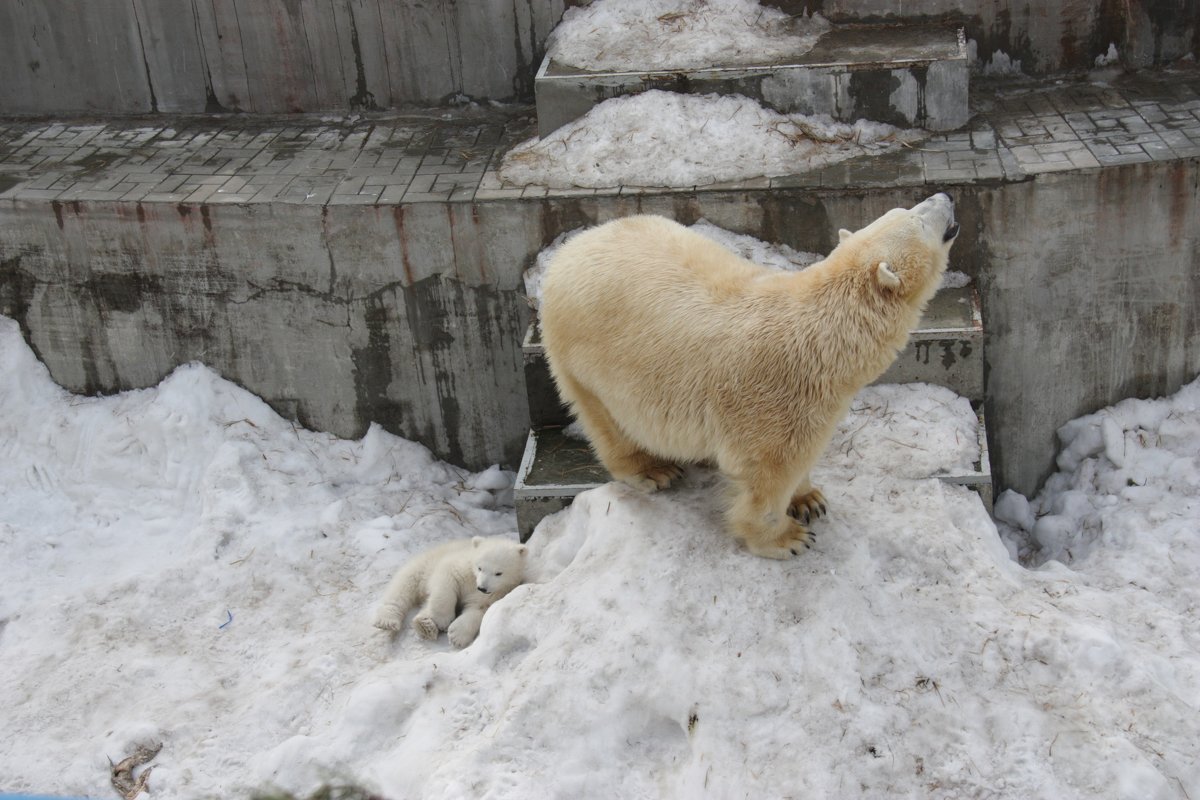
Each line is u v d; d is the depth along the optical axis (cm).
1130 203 558
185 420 648
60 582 591
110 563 604
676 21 674
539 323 584
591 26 677
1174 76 641
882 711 407
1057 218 564
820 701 410
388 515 616
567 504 530
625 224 475
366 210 609
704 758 402
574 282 459
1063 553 562
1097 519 560
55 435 663
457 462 671
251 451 643
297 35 712
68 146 713
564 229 603
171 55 730
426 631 501
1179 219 559
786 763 396
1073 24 646
